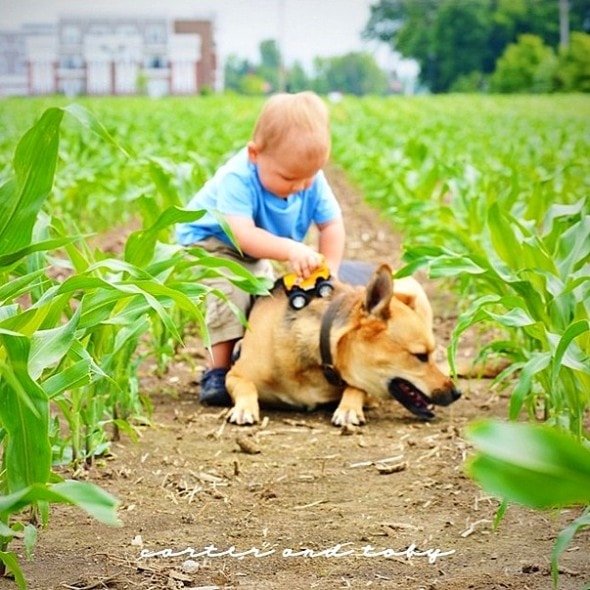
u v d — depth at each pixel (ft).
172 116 126.31
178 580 12.13
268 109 19.93
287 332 19.69
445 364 22.93
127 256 15.98
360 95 554.87
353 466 16.63
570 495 6.37
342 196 66.95
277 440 18.19
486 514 14.29
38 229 15.14
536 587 11.89
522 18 390.21
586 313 15.19
